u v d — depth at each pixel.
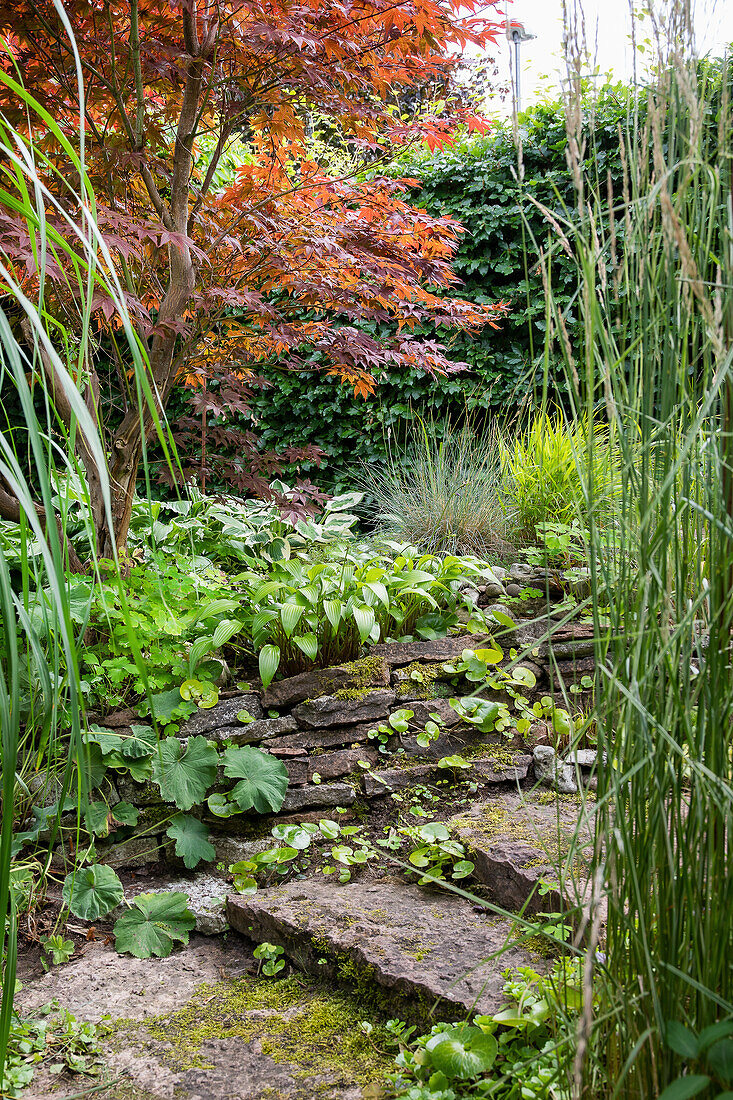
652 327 1.06
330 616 2.83
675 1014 1.02
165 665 2.74
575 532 3.47
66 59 2.95
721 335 0.96
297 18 2.73
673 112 1.03
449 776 2.73
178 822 2.51
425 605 3.32
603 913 1.66
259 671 2.98
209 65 2.97
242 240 3.40
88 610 1.21
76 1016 1.86
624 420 1.11
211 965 2.11
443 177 5.40
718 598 0.99
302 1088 1.58
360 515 5.27
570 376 1.13
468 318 3.78
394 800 2.65
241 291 3.30
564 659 3.08
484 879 2.12
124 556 2.97
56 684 1.11
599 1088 1.14
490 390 5.22
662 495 1.00
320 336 3.65
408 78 3.30
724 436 1.02
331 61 2.97
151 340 3.29
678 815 1.03
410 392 5.52
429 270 3.44
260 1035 1.77
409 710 2.83
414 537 4.20
